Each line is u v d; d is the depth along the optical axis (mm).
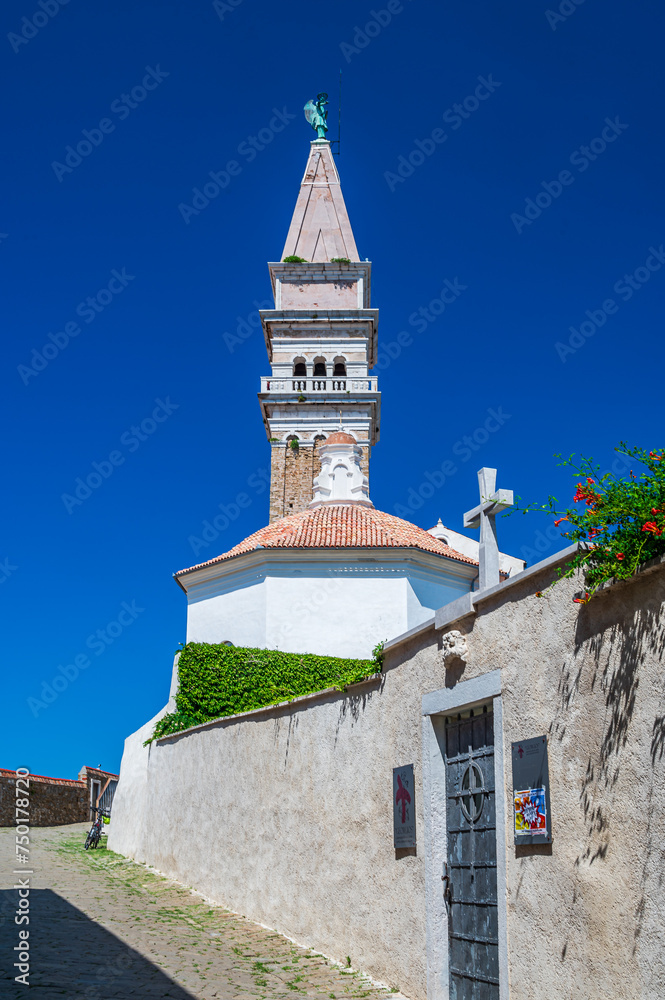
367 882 12922
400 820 12031
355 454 42594
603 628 8375
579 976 8188
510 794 9586
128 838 27891
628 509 7980
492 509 11297
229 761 19844
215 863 19719
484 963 10086
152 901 18922
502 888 9523
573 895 8383
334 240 66500
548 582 9312
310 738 15641
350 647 33438
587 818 8312
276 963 13320
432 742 11469
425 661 11828
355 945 13055
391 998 11312
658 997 7191
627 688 7973
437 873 11094
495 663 10125
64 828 39750
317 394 57938
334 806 14352
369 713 13484
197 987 11391
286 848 16062
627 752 7883
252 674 28891
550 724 9016
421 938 11188
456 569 35594
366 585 34188
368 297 65750
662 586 7652
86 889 19844
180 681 27812
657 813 7434
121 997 10570
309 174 69188
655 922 7320
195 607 36750
